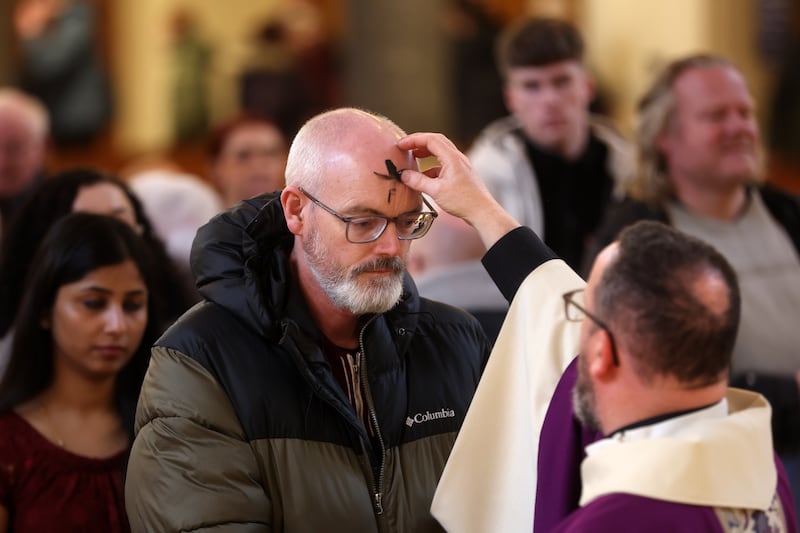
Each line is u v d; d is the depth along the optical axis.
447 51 20.50
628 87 21.55
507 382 5.29
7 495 6.21
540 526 4.96
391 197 5.04
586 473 4.39
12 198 11.55
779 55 21.08
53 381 6.48
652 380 4.32
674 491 4.20
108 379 6.54
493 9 22.53
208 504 5.05
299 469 5.20
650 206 8.02
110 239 6.46
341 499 5.23
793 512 4.66
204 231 5.46
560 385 5.04
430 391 5.59
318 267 5.14
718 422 4.36
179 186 10.70
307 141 5.17
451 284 7.86
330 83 23.08
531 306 5.23
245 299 5.25
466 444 5.25
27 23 23.55
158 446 5.15
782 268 7.98
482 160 9.98
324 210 5.07
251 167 11.58
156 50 25.89
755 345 7.74
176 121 24.36
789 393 7.48
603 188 9.95
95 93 24.16
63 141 24.00
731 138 7.91
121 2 25.72
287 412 5.24
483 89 20.33
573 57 9.78
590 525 4.18
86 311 6.39
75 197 7.43
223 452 5.11
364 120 5.14
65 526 6.19
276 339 5.24
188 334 5.29
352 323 5.40
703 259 4.34
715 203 8.04
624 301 4.31
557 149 9.84
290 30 23.34
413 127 20.42
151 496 5.12
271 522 5.18
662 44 21.20
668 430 4.35
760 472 4.37
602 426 4.48
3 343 7.30
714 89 7.96
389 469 5.41
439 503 5.23
